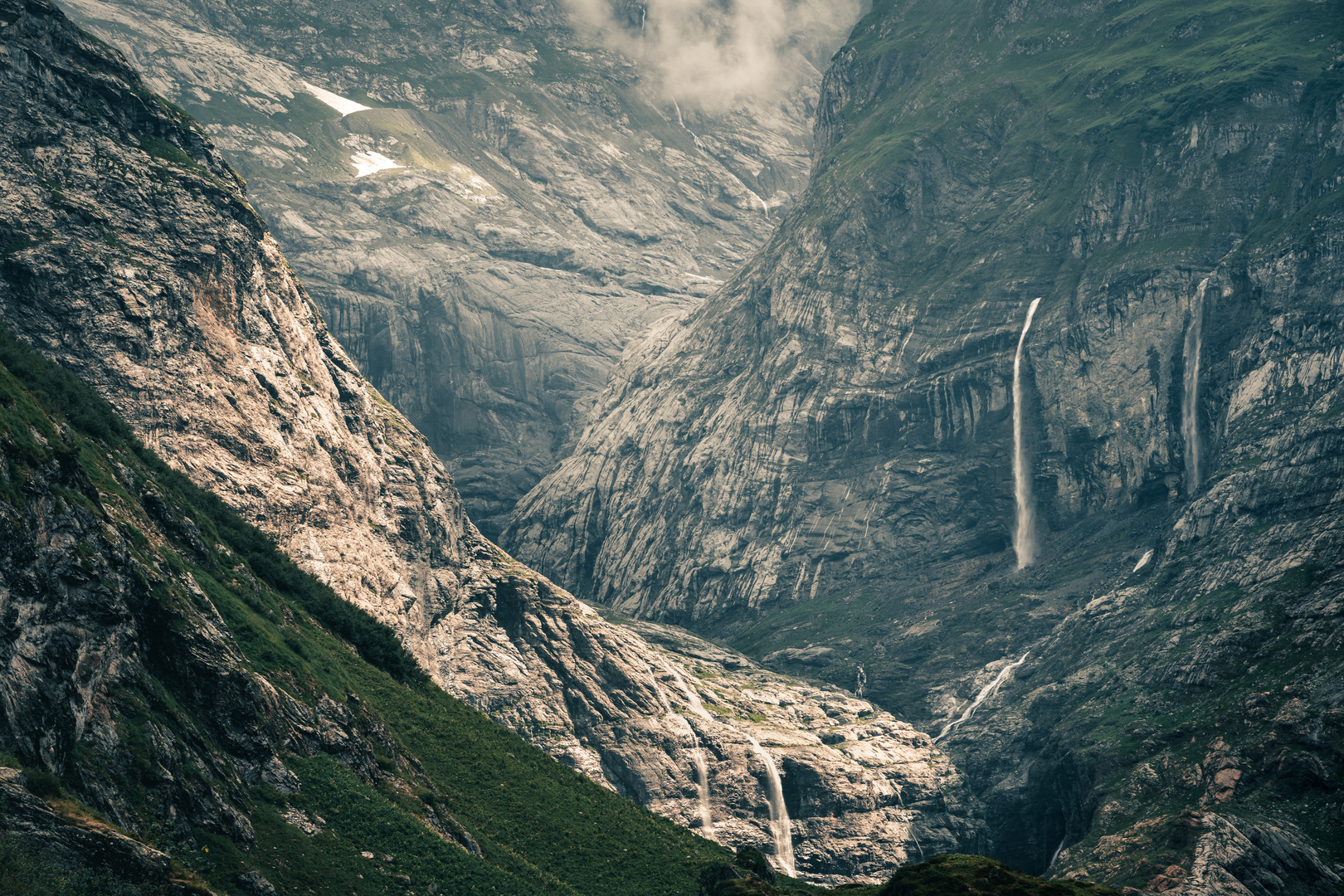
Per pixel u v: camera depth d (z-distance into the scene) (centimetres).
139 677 7238
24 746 6034
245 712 8062
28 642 6316
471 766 12825
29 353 12850
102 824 5941
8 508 6469
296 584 14050
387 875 8012
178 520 10875
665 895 11681
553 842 12006
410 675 14775
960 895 9100
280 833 7619
